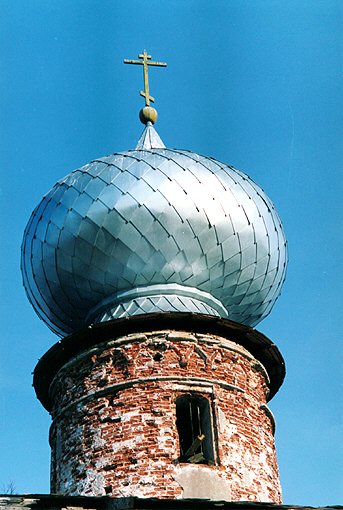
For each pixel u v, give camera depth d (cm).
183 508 1605
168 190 2008
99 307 2042
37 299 2159
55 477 1889
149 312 1928
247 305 2127
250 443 1864
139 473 1761
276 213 2161
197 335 1931
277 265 2139
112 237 1994
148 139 2431
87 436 1853
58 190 2100
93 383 1911
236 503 1616
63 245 2039
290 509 1636
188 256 1998
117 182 2027
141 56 2641
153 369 1881
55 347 1981
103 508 1605
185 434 1881
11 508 1578
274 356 2039
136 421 1823
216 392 1880
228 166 2133
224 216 2023
